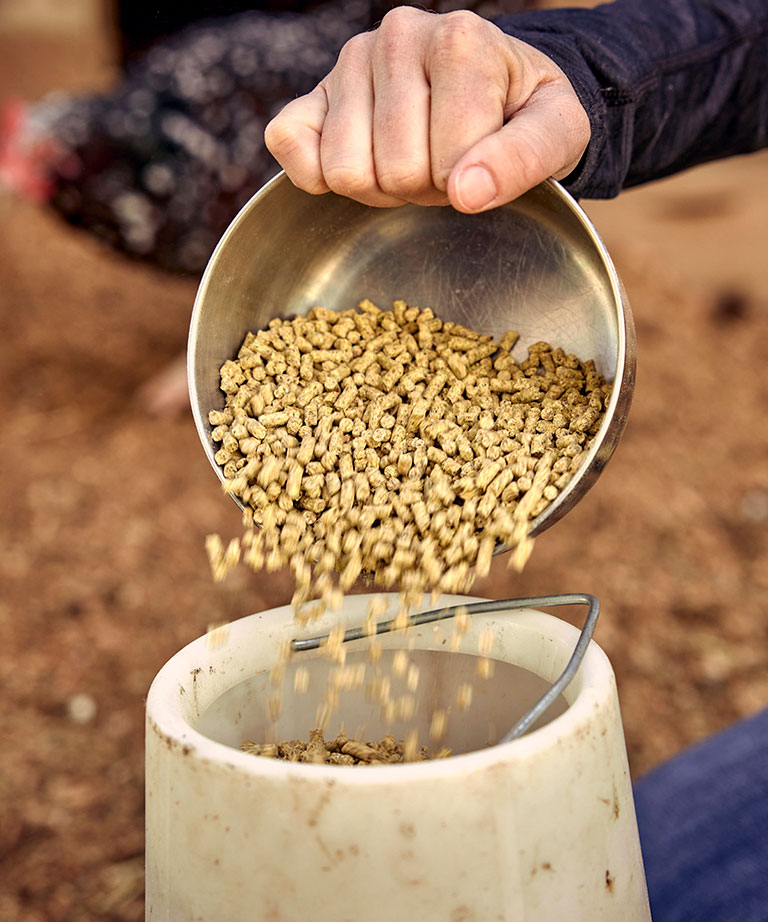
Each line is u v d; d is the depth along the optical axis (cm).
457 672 95
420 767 68
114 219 314
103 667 238
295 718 95
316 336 105
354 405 102
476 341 103
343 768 69
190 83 294
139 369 385
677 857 112
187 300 453
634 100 106
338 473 95
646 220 480
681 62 114
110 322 427
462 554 87
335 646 89
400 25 84
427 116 82
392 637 94
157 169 303
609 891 75
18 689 230
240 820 70
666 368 382
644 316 414
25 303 441
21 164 307
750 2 119
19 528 291
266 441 96
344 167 84
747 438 342
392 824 68
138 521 294
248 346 103
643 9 116
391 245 106
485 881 69
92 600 261
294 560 91
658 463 324
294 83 292
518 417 97
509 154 78
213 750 71
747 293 430
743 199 483
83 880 183
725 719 221
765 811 113
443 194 85
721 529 291
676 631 248
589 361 97
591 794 73
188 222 312
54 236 509
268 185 94
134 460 324
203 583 268
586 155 99
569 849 72
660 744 214
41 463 323
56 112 305
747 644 245
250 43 292
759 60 121
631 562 274
